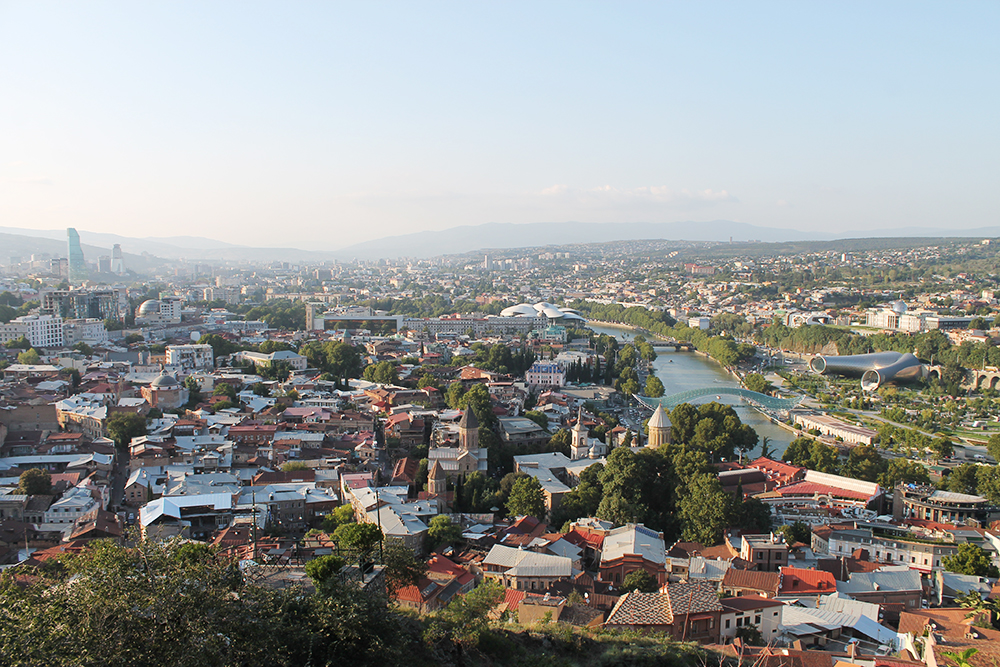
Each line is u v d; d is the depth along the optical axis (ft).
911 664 425.69
